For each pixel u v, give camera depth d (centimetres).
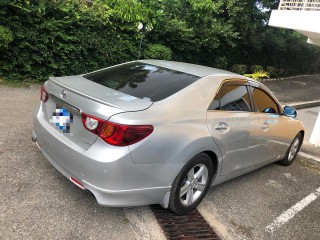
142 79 351
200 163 337
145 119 282
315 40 911
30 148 430
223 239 322
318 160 623
